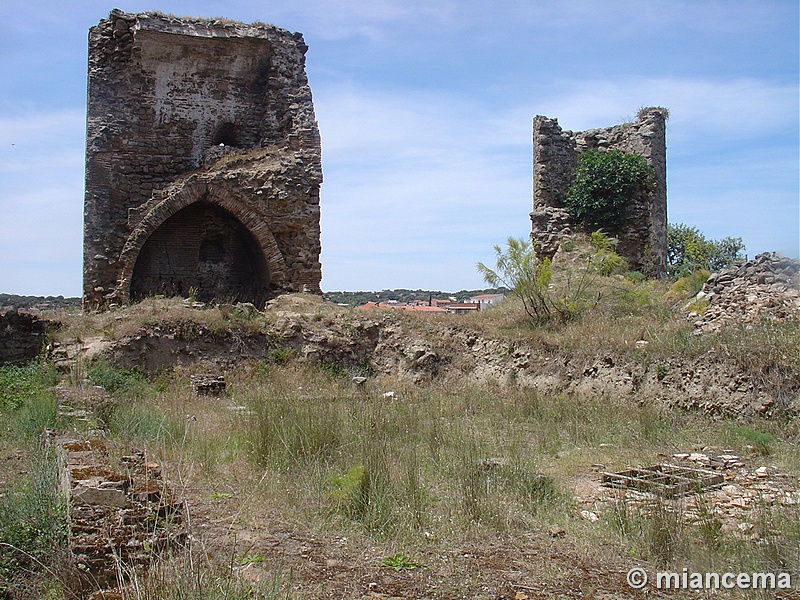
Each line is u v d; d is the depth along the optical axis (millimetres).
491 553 7125
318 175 26266
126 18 25500
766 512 8102
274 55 26875
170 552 6176
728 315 17438
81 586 6020
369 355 22250
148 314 20625
